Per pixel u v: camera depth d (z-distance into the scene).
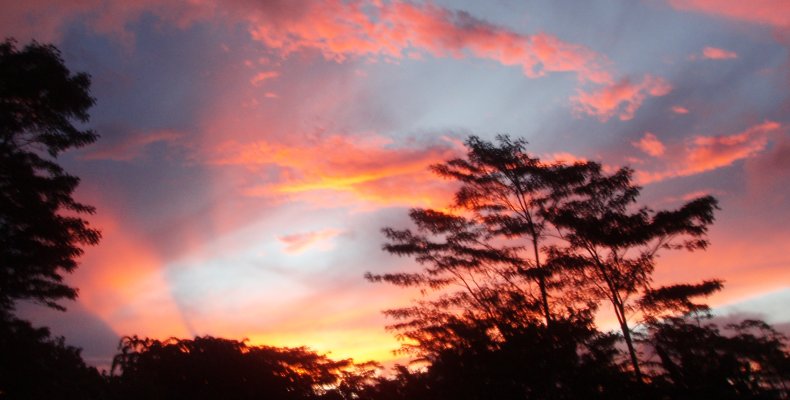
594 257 24.36
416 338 23.98
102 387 24.81
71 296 26.34
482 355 15.87
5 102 23.06
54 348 23.41
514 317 18.08
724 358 14.73
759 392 14.44
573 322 17.28
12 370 21.30
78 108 24.75
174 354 28.42
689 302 23.19
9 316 23.08
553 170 25.61
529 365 15.38
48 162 25.22
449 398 15.67
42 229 24.11
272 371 30.67
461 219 26.80
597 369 15.71
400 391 17.47
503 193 26.47
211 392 28.00
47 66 23.64
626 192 24.81
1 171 23.38
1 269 24.12
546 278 23.98
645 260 24.12
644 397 15.31
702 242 24.11
